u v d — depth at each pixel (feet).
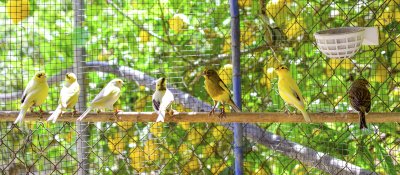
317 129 9.00
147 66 10.79
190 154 9.36
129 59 10.89
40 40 10.95
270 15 8.75
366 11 9.18
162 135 9.40
